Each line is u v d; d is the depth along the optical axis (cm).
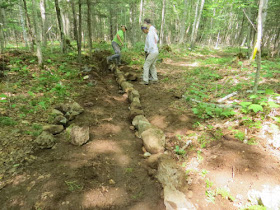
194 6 1820
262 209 146
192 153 226
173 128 285
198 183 184
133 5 1288
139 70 667
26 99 344
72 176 189
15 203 156
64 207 157
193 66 776
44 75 486
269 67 557
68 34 1745
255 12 873
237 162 192
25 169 192
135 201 169
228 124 267
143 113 329
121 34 668
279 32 1359
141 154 237
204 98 384
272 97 291
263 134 222
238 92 380
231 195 165
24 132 247
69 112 315
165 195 169
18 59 584
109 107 372
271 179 168
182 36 1582
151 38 481
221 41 2727
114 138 268
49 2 1224
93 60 734
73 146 238
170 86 504
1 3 576
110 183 187
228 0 539
